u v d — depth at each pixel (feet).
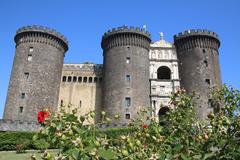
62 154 16.33
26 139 113.60
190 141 22.04
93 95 203.92
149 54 202.80
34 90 176.65
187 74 189.67
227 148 19.02
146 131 23.73
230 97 27.76
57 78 192.75
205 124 25.31
